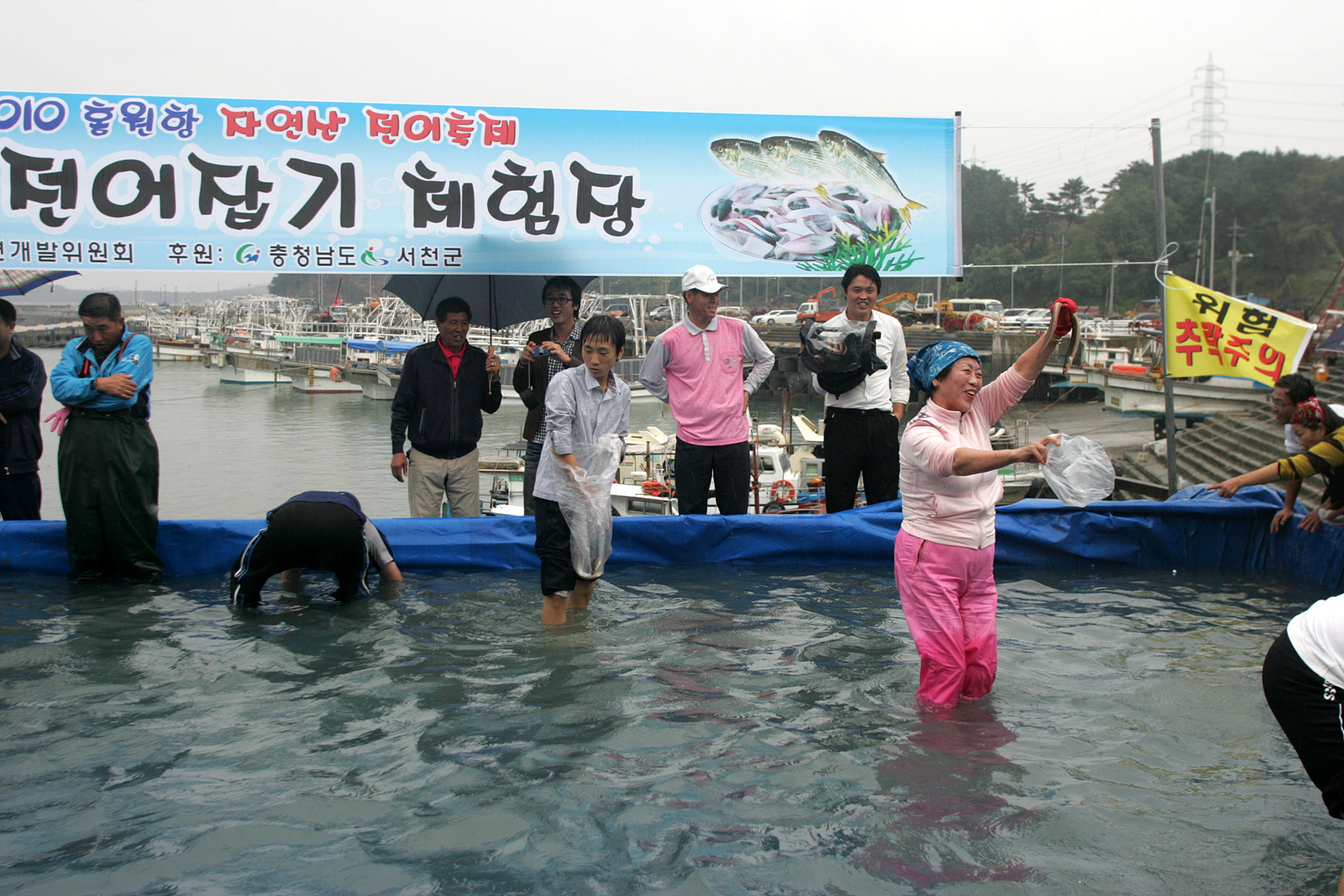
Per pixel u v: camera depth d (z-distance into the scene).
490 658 4.05
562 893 2.25
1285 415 5.58
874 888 2.29
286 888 2.28
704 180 6.53
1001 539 5.87
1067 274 58.44
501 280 7.46
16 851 2.46
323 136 6.18
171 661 4.02
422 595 5.15
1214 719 3.43
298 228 6.20
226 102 6.08
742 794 2.79
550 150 6.38
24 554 5.61
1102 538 5.94
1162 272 6.84
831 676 3.84
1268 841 2.54
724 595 5.14
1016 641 4.39
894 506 5.99
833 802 2.74
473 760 3.03
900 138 6.66
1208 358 6.76
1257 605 5.03
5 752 3.09
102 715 3.42
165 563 5.61
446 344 6.09
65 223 5.98
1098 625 4.65
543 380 6.23
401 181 6.27
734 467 5.93
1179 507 5.96
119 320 5.25
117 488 5.28
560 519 4.54
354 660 4.03
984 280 59.84
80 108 5.95
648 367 5.94
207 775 2.93
